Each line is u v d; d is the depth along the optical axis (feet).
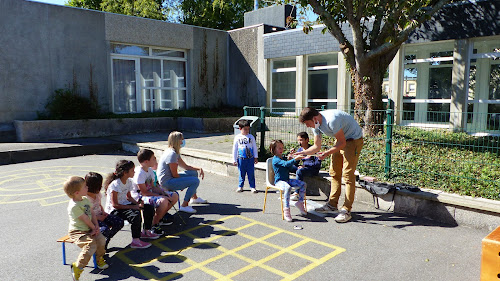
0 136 36.29
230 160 25.84
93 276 11.89
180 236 15.17
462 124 33.73
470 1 32.14
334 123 15.87
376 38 28.32
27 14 38.70
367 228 15.89
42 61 40.04
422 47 37.01
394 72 38.01
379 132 26.08
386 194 18.01
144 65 48.67
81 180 11.76
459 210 15.90
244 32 53.01
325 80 45.34
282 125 28.60
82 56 42.75
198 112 49.75
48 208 18.90
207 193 21.59
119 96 46.60
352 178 16.69
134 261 12.93
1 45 37.40
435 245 14.06
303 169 20.70
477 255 13.17
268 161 17.93
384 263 12.66
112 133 42.57
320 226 16.19
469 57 33.17
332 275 11.85
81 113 41.70
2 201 20.07
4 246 14.16
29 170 27.76
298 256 13.25
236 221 16.88
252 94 52.85
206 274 11.96
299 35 45.68
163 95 50.93
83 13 42.39
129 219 13.74
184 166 18.17
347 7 26.63
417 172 20.20
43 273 12.02
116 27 44.96
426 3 25.09
